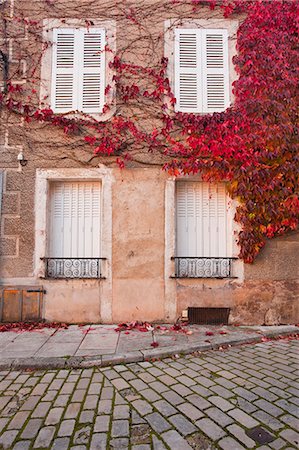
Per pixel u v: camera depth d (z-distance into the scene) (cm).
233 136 507
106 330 470
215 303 511
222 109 540
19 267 509
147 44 541
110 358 358
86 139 521
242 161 505
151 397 278
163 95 536
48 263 521
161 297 510
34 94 535
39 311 503
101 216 521
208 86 545
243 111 514
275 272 521
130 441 219
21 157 517
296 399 273
